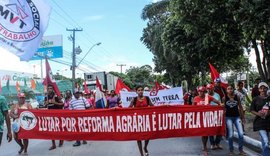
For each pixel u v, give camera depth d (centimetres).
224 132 1119
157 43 4188
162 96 1823
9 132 797
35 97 5797
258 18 1584
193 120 1115
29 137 1172
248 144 1341
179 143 1428
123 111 1116
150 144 1417
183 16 1984
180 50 2734
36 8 887
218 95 1243
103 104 1952
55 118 1152
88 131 1135
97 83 1950
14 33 869
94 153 1254
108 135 1127
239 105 1118
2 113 789
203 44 2223
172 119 1112
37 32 891
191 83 4594
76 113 1139
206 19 1880
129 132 1116
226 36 1931
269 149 909
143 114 1112
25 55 882
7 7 859
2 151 1372
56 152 1294
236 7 1678
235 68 3791
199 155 1152
